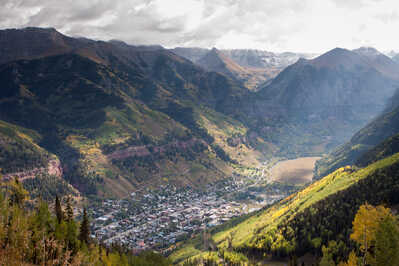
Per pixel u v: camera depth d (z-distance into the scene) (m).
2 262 49.75
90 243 150.88
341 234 156.00
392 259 78.25
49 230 117.31
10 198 127.06
